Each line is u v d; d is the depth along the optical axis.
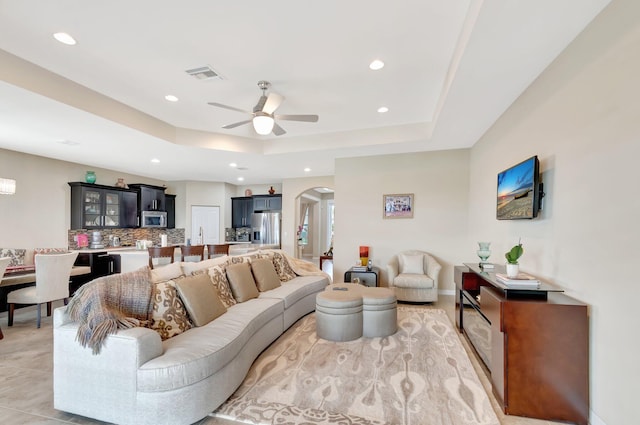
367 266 5.48
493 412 2.10
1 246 5.09
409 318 4.11
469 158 5.39
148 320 2.31
